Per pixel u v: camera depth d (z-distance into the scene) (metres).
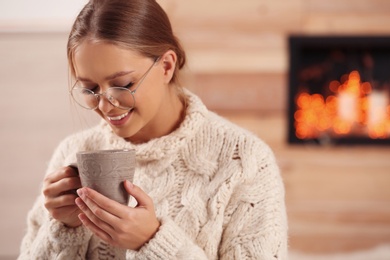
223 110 3.34
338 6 3.26
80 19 1.12
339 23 3.26
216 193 1.27
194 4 3.30
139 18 1.13
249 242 1.22
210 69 3.32
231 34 3.30
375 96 3.42
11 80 3.56
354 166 3.29
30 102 3.58
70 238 1.24
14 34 3.54
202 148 1.32
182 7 3.30
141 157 1.29
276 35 3.29
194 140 1.32
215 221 1.25
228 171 1.28
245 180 1.28
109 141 1.34
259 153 1.31
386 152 3.28
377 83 3.51
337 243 3.30
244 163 1.29
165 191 1.29
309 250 3.32
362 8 3.25
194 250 1.13
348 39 3.26
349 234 3.29
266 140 3.33
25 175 3.61
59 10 3.52
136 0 1.15
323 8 3.26
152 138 1.33
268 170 1.30
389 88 3.50
